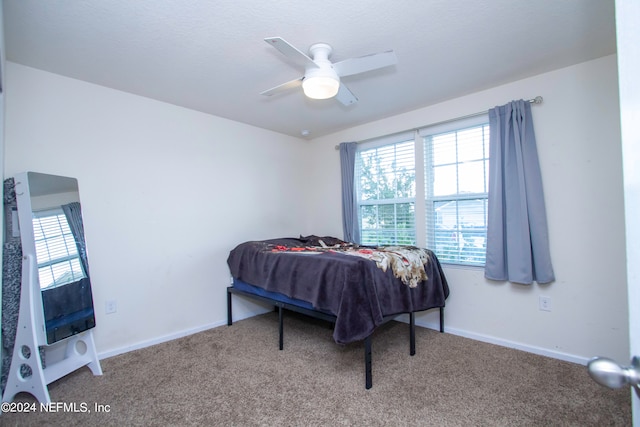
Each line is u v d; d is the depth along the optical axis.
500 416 1.66
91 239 2.39
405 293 2.32
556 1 1.57
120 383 2.03
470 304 2.75
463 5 1.59
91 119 2.42
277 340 2.74
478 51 2.05
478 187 2.76
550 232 2.36
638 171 0.46
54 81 2.26
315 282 2.22
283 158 3.89
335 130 3.79
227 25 1.72
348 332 1.93
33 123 2.16
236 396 1.88
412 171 3.21
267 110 3.07
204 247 3.08
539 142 2.39
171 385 2.00
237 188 3.38
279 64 2.16
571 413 1.68
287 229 3.90
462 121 2.79
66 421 1.65
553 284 2.34
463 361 2.29
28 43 1.86
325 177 4.01
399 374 2.11
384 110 3.12
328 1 1.54
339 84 1.93
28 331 1.82
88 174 2.39
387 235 3.44
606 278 2.15
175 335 2.82
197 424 1.63
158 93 2.64
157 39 1.85
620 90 0.50
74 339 2.18
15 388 1.83
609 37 1.90
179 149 2.93
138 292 2.62
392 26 1.75
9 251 1.89
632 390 0.48
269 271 2.62
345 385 1.99
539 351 2.39
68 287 2.05
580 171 2.24
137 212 2.64
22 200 1.90
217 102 2.86
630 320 0.48
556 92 2.32
